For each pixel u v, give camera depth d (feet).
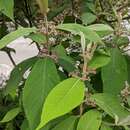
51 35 1.36
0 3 1.42
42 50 1.34
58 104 1.05
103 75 1.35
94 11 1.67
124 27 1.51
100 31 1.31
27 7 1.92
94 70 1.22
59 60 1.38
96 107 1.21
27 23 2.01
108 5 1.69
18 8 1.97
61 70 1.44
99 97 1.20
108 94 1.23
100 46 1.33
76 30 1.21
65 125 1.19
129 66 1.55
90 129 1.11
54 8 1.75
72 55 1.62
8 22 2.09
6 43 1.17
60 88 1.09
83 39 1.20
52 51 1.36
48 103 1.05
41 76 1.26
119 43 1.47
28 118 1.21
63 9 1.71
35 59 1.43
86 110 1.23
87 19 1.53
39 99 1.22
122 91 1.37
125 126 1.20
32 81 1.25
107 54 1.27
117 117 1.12
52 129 1.20
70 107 1.05
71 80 1.12
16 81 1.44
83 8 1.71
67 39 1.63
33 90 1.24
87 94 1.22
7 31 2.07
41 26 1.30
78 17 1.71
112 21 1.64
